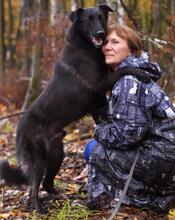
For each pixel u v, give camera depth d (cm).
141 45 609
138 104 562
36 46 1429
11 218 617
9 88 1925
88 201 602
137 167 571
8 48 2647
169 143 568
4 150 1098
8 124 1452
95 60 675
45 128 668
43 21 1323
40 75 1455
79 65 672
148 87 568
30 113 683
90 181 602
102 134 577
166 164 565
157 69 602
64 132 683
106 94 691
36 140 663
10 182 671
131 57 600
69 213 601
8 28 3009
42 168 656
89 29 668
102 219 571
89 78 665
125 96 562
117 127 566
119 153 577
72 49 686
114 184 592
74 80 670
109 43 608
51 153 668
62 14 1220
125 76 574
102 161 586
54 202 658
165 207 586
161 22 1189
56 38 1231
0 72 2142
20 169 670
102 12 696
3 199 698
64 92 668
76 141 1041
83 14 683
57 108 668
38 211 626
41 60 1491
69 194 686
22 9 2208
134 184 581
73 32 692
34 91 1441
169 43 936
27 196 700
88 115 690
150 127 571
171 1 1276
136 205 590
